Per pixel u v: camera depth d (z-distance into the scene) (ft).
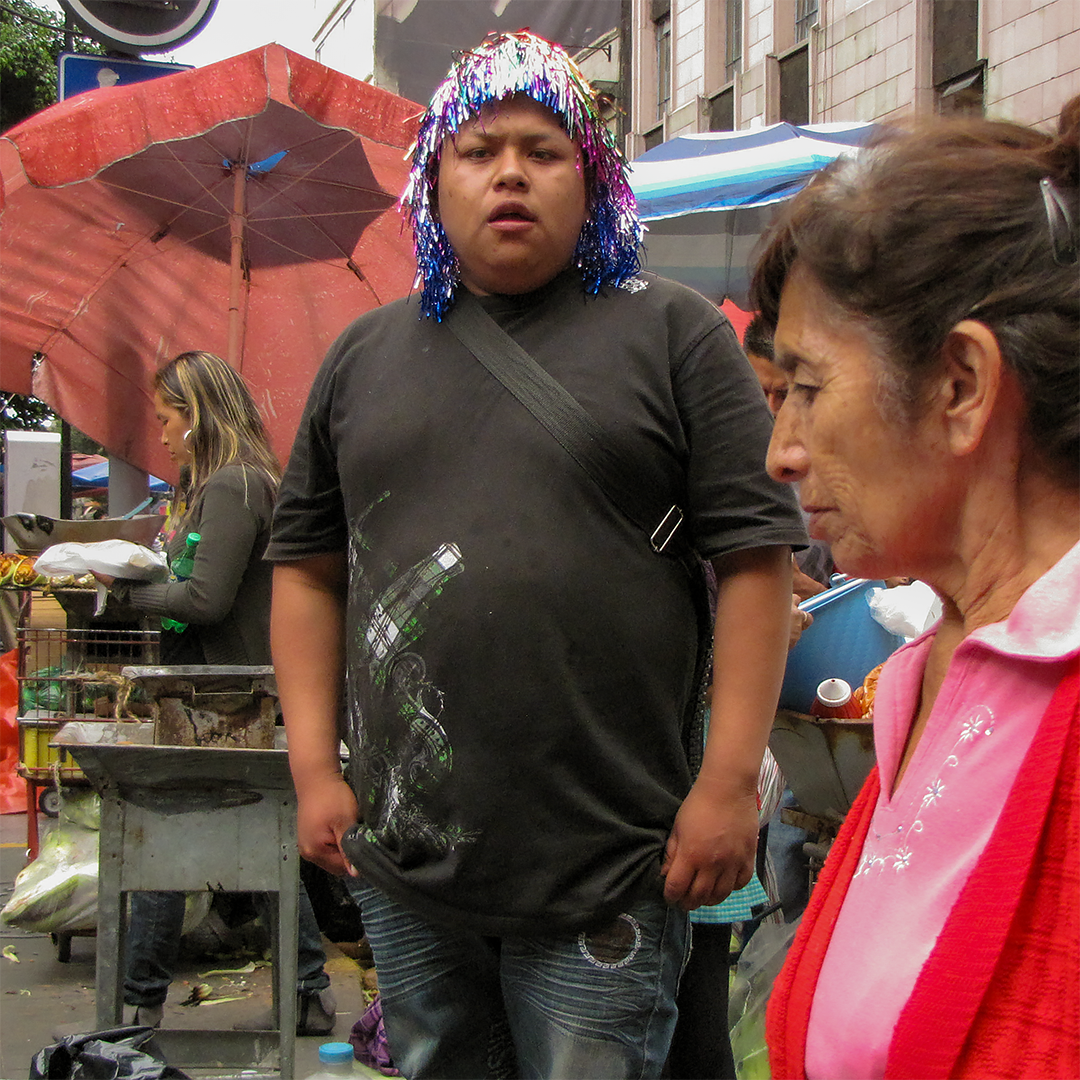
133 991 10.37
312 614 6.56
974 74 36.45
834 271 2.73
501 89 5.50
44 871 12.07
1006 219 2.52
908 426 2.69
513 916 5.31
